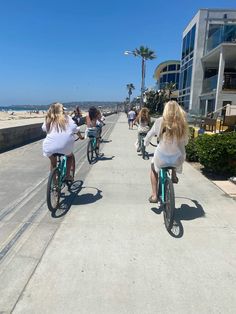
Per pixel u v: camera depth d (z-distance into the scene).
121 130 23.30
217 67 28.50
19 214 4.90
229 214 4.99
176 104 4.48
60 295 2.89
